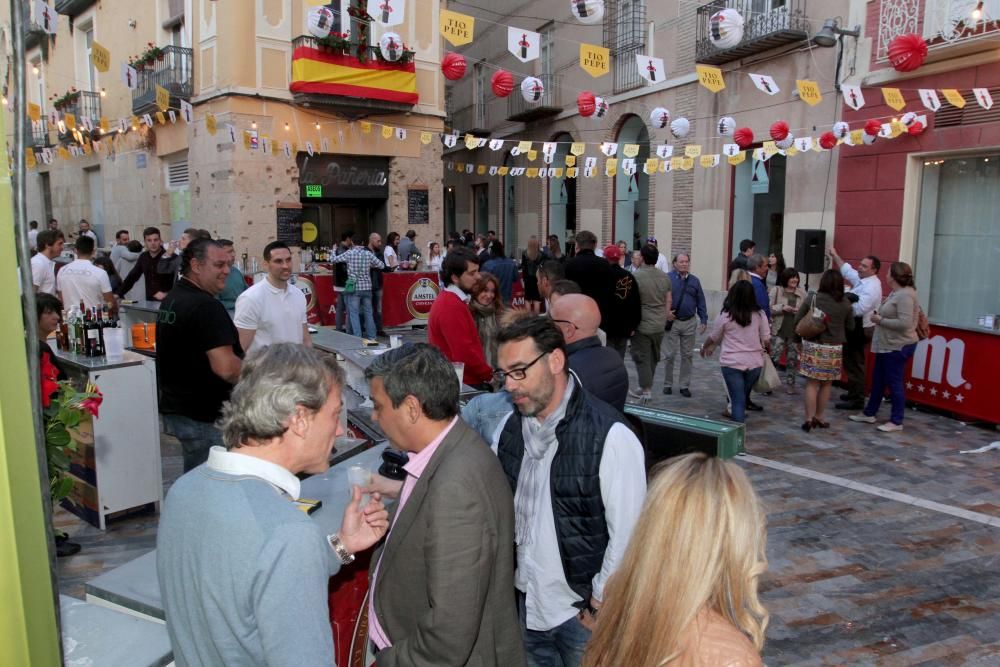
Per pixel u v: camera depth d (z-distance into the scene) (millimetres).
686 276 8523
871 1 9984
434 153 16141
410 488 1930
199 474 1568
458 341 4500
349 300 11438
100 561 4242
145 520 4816
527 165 20016
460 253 5023
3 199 1148
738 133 9477
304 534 1437
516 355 2152
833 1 10602
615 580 1438
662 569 1340
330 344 5793
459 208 24594
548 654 2441
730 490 1372
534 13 18656
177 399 3787
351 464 2869
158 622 1860
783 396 8750
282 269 4660
